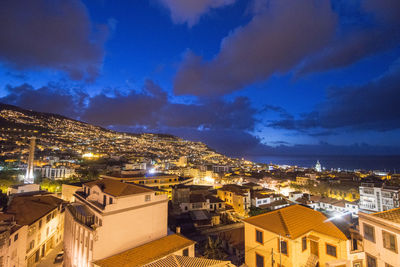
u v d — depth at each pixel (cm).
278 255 2308
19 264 2870
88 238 2628
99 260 2447
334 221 2789
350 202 8894
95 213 2781
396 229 1989
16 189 5112
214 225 5666
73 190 5691
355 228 2683
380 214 2258
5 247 2528
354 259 2261
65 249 3372
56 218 4228
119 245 2653
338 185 12281
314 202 9075
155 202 3083
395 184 11119
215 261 2208
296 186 12875
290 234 2247
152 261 2478
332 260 2222
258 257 2544
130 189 2972
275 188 12675
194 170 18325
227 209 6919
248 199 7138
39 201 4234
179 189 6412
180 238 3062
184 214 6100
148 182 7544
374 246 2198
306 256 2336
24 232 2997
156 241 2952
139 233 2866
